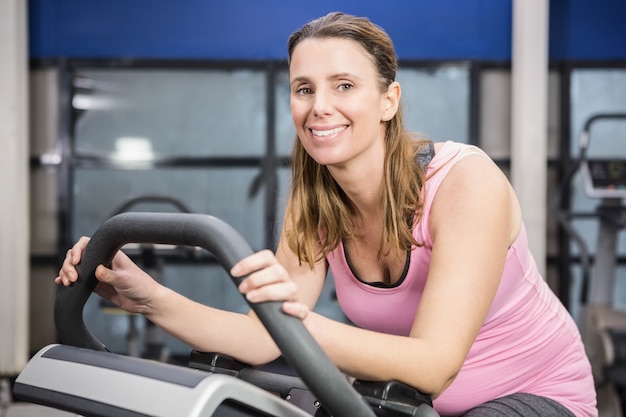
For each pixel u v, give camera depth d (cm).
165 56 680
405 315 140
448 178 129
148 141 682
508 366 142
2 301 624
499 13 687
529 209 632
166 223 102
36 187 677
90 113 680
